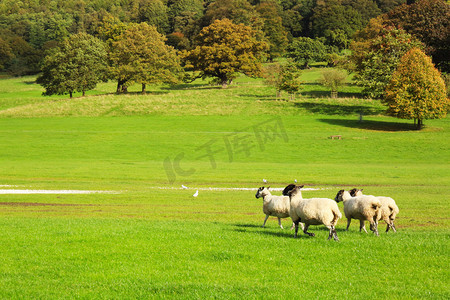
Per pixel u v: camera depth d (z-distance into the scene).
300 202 12.88
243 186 30.45
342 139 57.97
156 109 82.75
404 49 77.88
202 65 118.31
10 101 105.31
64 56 102.44
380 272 9.88
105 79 110.19
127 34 111.06
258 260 10.71
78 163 43.62
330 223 12.36
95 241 12.64
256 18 162.62
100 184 30.98
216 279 9.50
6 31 199.25
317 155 49.78
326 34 181.25
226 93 101.31
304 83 112.81
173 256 11.10
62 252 11.46
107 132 63.69
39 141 57.53
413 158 47.62
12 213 20.00
